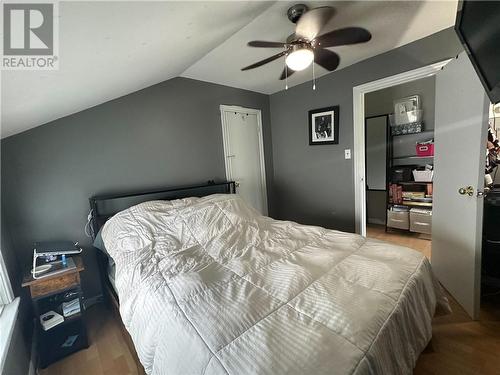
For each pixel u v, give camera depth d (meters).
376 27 2.03
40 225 2.07
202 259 1.64
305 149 3.44
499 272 2.00
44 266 1.77
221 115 3.20
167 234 1.95
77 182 2.23
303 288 1.20
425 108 3.50
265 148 3.75
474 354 1.52
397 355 1.02
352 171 3.01
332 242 1.78
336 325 0.94
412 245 3.29
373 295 1.12
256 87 3.38
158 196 2.55
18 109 1.40
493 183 2.44
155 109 2.65
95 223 2.24
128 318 1.30
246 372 0.77
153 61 1.79
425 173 3.47
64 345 1.75
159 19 1.16
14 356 1.32
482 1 0.96
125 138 2.47
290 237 1.93
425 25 2.03
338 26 1.96
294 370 0.76
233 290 1.23
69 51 1.03
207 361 0.84
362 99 2.83
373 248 1.62
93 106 2.27
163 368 0.96
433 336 1.68
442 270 2.22
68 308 1.79
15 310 1.51
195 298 1.17
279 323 0.97
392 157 3.90
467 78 1.79
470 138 1.79
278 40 2.08
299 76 3.04
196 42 1.78
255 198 3.65
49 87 1.30
